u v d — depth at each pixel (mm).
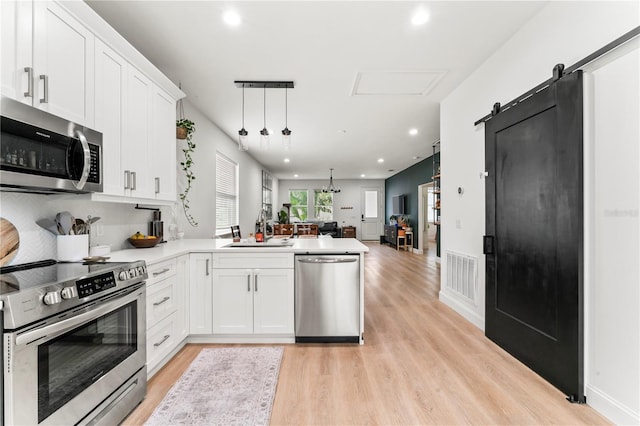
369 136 5523
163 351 2230
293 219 12297
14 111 1317
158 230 2984
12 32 1340
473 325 3098
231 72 3018
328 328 2678
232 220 5754
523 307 2289
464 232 3289
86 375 1429
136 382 1792
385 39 2471
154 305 2098
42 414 1205
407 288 4648
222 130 5016
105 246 2188
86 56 1746
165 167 2631
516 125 2350
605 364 1687
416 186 8719
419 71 3021
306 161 8117
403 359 2387
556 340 1966
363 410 1770
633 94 1521
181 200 3633
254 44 2529
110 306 1546
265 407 1787
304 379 2105
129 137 2135
